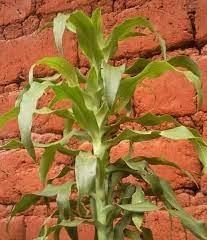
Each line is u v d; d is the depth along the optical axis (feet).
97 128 1.42
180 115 1.99
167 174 1.97
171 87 2.02
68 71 1.44
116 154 2.06
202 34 2.01
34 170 2.23
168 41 2.06
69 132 1.53
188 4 2.05
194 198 1.92
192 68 1.47
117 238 1.39
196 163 1.93
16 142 1.45
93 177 1.24
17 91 2.36
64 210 1.37
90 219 1.42
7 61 2.41
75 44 2.24
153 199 1.92
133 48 2.12
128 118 1.43
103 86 1.35
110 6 2.20
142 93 2.07
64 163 2.17
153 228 1.95
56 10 2.32
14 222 2.22
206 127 1.94
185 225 1.35
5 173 2.30
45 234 1.37
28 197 1.48
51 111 1.39
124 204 1.39
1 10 2.46
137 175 1.45
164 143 2.00
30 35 2.36
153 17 2.11
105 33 2.19
